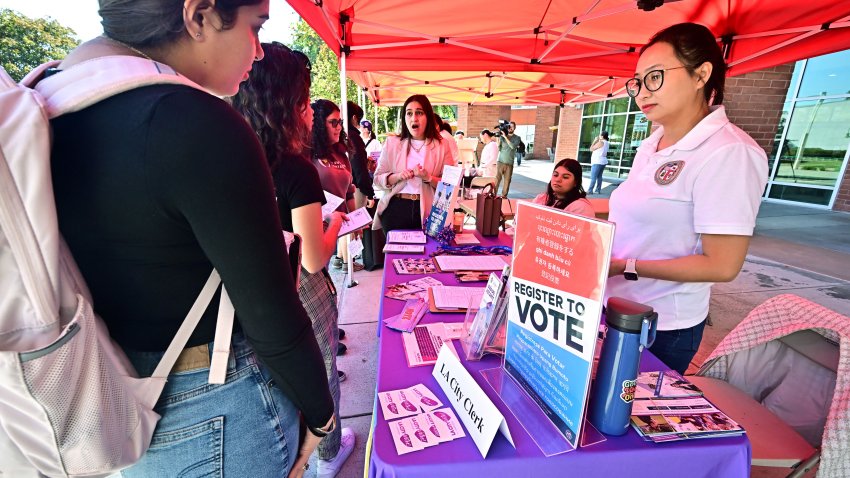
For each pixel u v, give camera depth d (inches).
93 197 18.1
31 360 15.8
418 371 38.5
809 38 110.2
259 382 25.2
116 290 20.4
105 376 19.0
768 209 280.7
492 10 114.8
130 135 17.5
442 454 27.9
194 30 19.7
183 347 21.9
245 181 18.9
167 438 23.1
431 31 130.0
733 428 29.7
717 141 40.9
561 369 29.7
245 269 19.5
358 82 255.6
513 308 35.2
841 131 263.9
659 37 43.3
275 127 41.8
